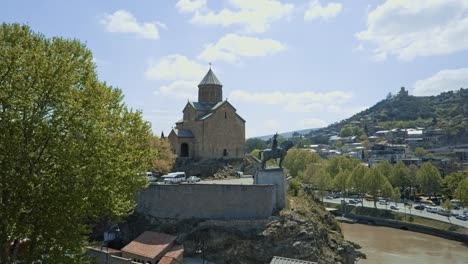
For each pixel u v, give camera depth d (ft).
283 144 205.67
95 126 85.81
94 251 130.72
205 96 313.53
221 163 288.10
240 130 306.35
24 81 80.18
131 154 101.60
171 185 199.00
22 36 86.22
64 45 90.68
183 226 189.98
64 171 80.69
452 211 350.02
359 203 392.47
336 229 232.32
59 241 82.23
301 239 178.60
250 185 192.13
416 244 258.98
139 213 201.98
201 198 195.42
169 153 273.13
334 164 464.24
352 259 202.28
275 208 197.06
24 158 77.71
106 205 89.25
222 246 178.60
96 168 85.10
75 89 86.99
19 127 78.74
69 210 80.94
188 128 300.20
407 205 378.53
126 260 127.95
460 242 265.13
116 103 100.07
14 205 76.95
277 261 96.63
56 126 81.51
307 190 271.90
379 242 264.93
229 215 191.93
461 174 412.16
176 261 161.89
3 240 76.95
